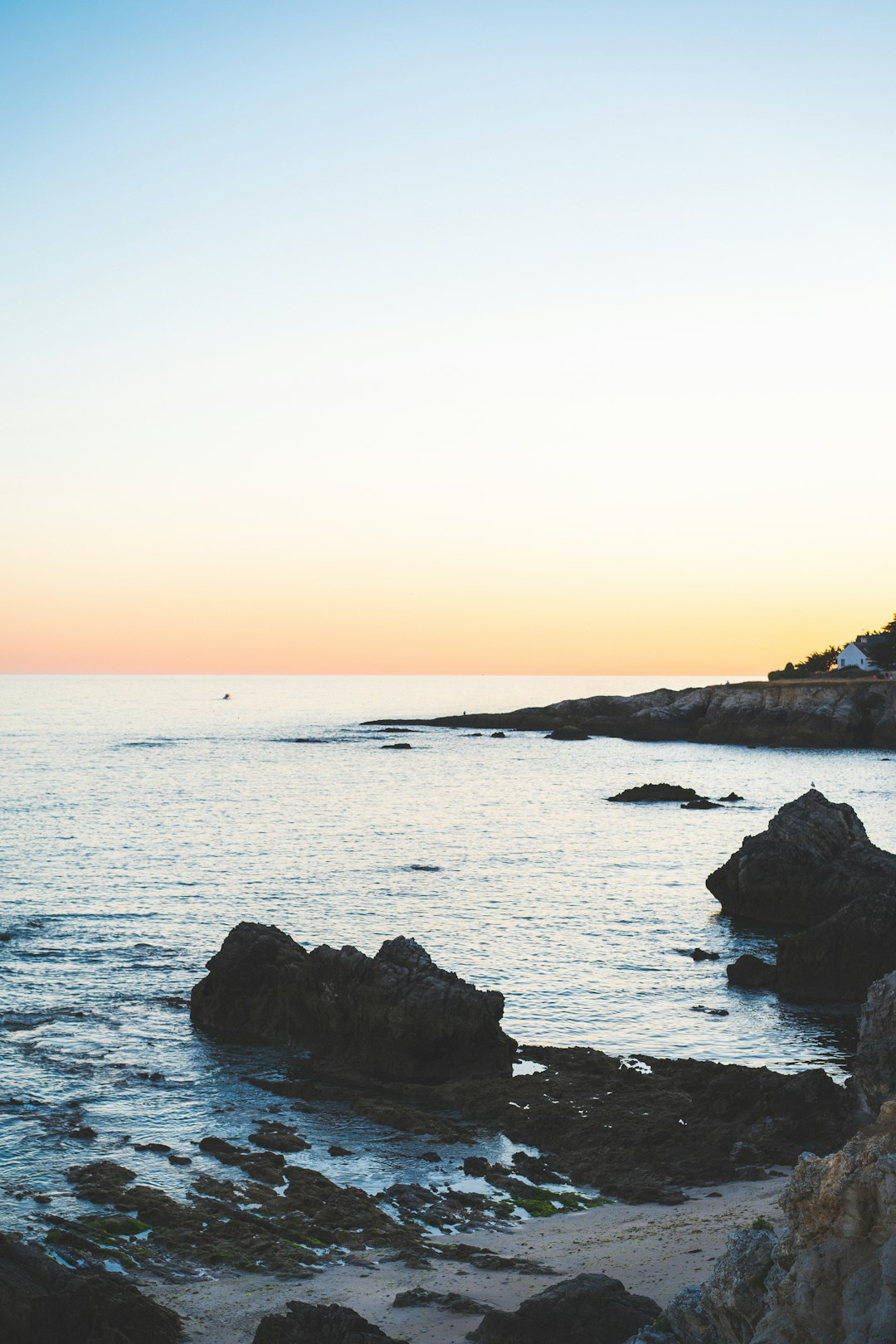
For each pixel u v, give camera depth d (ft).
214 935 161.58
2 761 489.26
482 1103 99.40
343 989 114.21
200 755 532.73
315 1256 69.62
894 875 177.58
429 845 257.34
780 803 337.93
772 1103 92.12
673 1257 64.54
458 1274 65.62
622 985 141.28
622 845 259.39
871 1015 92.32
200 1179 82.23
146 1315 58.34
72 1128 92.89
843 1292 38.11
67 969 142.61
